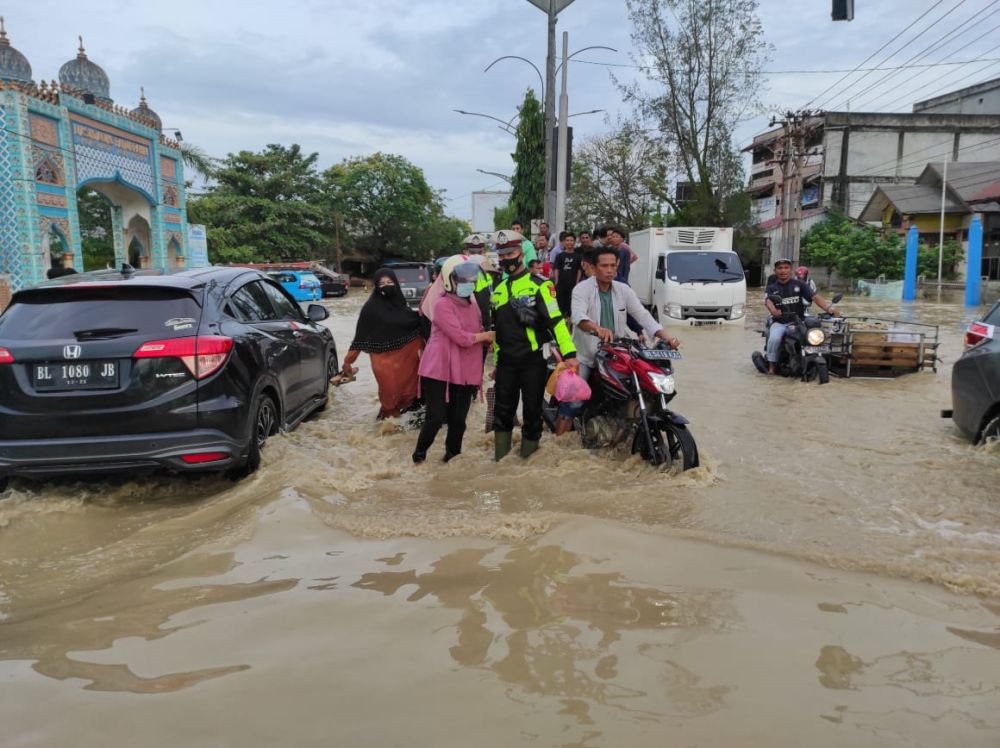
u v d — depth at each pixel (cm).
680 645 274
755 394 824
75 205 2403
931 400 784
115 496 484
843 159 3881
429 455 575
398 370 675
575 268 979
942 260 3003
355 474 504
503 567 345
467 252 884
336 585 329
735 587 323
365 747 215
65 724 230
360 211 5234
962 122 3838
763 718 229
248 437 501
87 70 2756
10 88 2109
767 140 4888
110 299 486
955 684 248
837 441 601
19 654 276
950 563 349
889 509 430
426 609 304
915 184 3516
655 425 523
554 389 530
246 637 283
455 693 243
